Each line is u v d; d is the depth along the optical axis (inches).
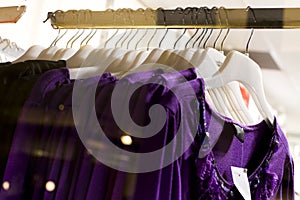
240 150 29.7
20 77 25.8
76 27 35.8
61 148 22.6
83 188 21.1
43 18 49.4
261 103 30.9
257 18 29.8
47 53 33.1
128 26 33.8
